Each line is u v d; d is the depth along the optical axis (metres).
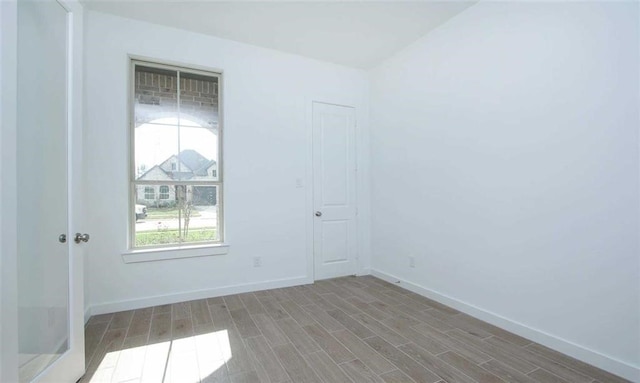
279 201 3.53
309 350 2.09
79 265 1.80
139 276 2.87
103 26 2.78
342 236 3.95
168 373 1.83
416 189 3.33
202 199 3.23
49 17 1.70
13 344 1.27
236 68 3.32
